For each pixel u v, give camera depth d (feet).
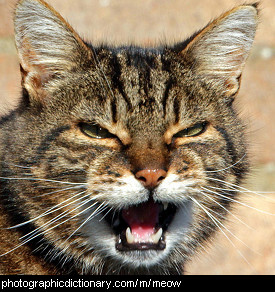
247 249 26.40
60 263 18.88
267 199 27.12
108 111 17.87
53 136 17.93
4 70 28.17
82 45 18.70
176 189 17.71
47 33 18.54
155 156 17.47
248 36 19.83
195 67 19.31
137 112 17.92
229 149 18.92
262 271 26.14
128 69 18.63
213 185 18.51
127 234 18.20
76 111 17.99
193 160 18.10
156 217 18.54
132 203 17.58
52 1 29.76
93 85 18.29
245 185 21.27
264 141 28.30
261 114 28.71
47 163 17.81
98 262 19.07
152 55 19.47
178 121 18.22
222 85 19.69
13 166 18.21
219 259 26.30
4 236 18.60
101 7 30.32
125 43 26.45
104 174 17.53
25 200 18.20
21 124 18.52
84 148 17.72
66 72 18.74
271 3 30.35
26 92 18.61
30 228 18.47
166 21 30.50
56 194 17.90
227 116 19.34
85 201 17.78
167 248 18.74
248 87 29.04
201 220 19.25
